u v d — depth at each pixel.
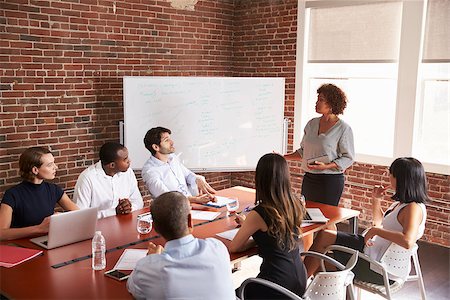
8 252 2.39
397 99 4.79
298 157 4.32
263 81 5.12
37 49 4.28
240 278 3.71
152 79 4.76
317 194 4.07
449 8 4.36
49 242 2.45
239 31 6.05
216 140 5.11
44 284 2.06
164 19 5.27
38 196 2.95
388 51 4.82
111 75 4.88
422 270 4.01
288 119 5.68
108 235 2.73
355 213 3.27
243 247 2.45
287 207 2.39
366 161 5.10
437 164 4.61
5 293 1.97
